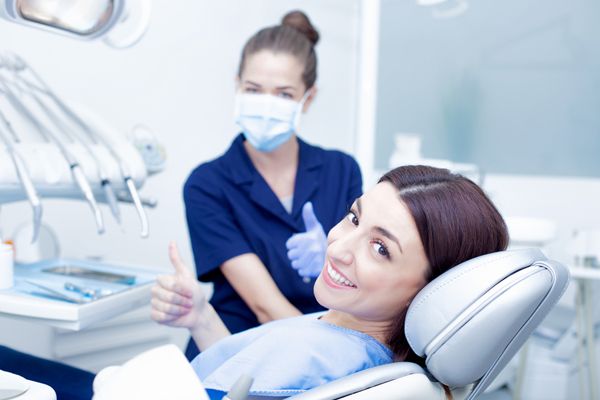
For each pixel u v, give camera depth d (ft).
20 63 3.40
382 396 1.85
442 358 1.96
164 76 5.96
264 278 3.83
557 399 6.73
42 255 4.43
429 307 1.99
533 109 7.80
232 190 4.11
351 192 4.44
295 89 3.96
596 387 6.19
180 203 6.24
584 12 7.63
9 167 2.86
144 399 1.75
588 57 7.71
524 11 7.62
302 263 3.60
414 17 7.59
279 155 4.24
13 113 3.24
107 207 5.62
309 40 4.43
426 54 7.67
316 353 2.25
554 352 6.60
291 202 4.28
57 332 5.22
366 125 6.05
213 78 6.38
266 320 3.80
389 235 2.23
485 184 7.82
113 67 5.56
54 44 5.13
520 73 7.73
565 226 7.97
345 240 2.34
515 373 7.13
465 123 7.80
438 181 2.31
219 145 6.52
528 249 2.12
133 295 3.14
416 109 7.74
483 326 1.91
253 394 2.22
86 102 5.41
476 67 7.71
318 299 2.42
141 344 5.89
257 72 3.88
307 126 7.47
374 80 6.01
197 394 1.77
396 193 2.30
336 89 7.66
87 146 3.31
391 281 2.26
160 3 5.83
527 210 7.93
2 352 3.34
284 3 6.97
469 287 1.94
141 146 4.80
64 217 5.35
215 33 6.34
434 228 2.19
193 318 3.15
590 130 7.85
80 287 3.05
